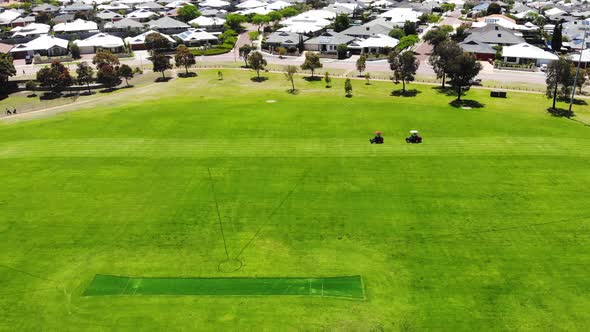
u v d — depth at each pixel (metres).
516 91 99.25
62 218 50.50
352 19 192.38
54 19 198.00
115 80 108.88
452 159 62.03
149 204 52.94
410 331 34.44
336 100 94.12
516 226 46.81
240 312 36.94
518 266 41.03
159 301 38.38
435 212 49.66
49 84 106.69
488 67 122.75
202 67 131.38
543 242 44.25
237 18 187.38
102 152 67.25
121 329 35.53
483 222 47.66
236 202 52.81
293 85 109.38
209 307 37.53
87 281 40.88
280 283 39.97
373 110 83.88
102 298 38.84
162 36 153.38
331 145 67.56
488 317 35.47
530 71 116.81
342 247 44.47
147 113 84.56
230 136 72.06
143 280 40.81
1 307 38.00
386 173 58.59
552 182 55.38
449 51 97.62
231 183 57.22
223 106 88.50
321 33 167.88
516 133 70.81
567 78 82.56
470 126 74.12
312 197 53.47
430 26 190.75
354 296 38.16
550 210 49.47
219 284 40.09
